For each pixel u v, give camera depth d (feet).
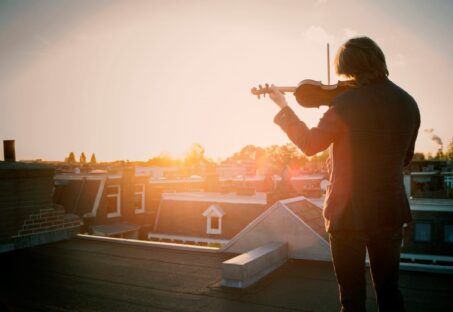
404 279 15.53
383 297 6.03
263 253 16.55
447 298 13.38
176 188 119.55
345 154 5.59
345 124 5.48
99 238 25.34
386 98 5.57
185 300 13.66
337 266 5.77
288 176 85.05
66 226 26.08
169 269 17.83
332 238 5.81
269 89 6.27
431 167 105.29
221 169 212.23
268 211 19.71
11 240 22.70
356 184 5.49
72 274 17.22
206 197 95.76
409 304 12.85
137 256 20.56
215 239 90.33
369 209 5.43
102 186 93.97
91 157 233.96
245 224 88.48
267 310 12.63
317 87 7.25
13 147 61.87
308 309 12.68
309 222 19.40
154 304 13.29
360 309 5.68
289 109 6.00
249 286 15.02
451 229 73.00
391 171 5.54
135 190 101.45
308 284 15.28
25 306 13.11
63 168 142.10
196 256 20.43
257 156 325.21
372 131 5.43
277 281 15.72
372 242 5.71
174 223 98.78
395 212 5.52
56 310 12.75
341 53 6.03
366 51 5.79
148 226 101.40
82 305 13.23
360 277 5.68
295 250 18.94
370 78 5.75
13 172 23.06
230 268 14.90
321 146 5.58
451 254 72.59
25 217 23.66
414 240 75.05
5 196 22.75
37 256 20.89
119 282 15.89
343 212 5.51
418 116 6.04
